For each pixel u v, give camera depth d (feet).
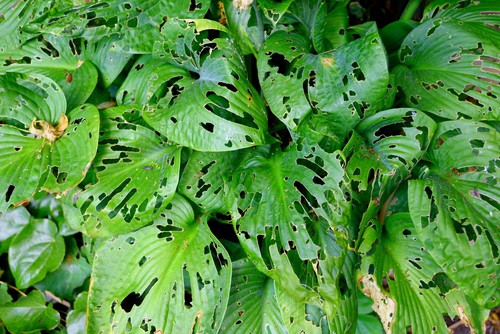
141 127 2.99
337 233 2.58
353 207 2.89
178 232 2.92
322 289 2.56
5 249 3.42
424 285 2.82
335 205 2.60
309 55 2.86
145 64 3.14
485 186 2.77
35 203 3.43
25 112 2.98
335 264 2.59
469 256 2.62
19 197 2.74
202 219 2.95
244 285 2.90
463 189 2.79
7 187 2.75
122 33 3.01
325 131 2.76
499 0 3.08
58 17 2.98
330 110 2.76
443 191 2.76
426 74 3.00
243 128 2.66
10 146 2.88
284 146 3.26
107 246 2.85
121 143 2.96
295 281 2.58
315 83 2.77
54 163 2.79
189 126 2.70
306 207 2.77
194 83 2.91
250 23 3.28
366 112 2.77
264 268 2.59
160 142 3.00
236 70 2.79
